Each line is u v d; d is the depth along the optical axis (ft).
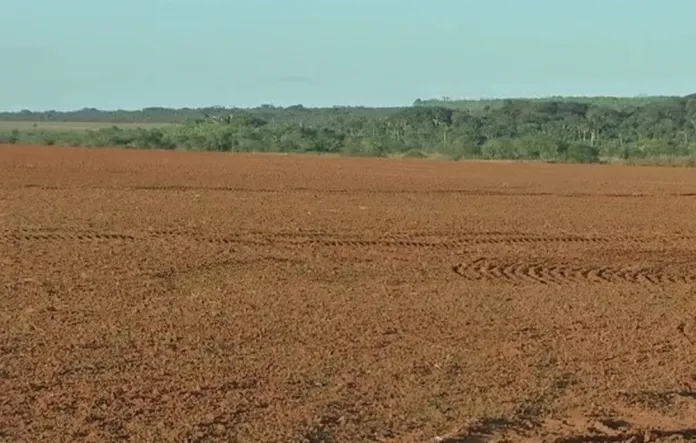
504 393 41.96
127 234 88.63
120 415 37.91
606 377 45.09
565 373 45.50
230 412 38.63
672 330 54.75
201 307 57.82
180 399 40.04
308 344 49.39
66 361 45.16
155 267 71.26
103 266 71.20
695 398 42.68
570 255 83.10
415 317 56.39
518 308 59.72
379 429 37.37
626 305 61.72
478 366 46.19
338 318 55.52
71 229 91.04
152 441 35.29
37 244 81.51
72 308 56.59
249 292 62.95
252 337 50.57
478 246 86.94
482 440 36.86
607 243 91.09
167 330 51.67
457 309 58.90
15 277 66.03
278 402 40.01
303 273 70.85
